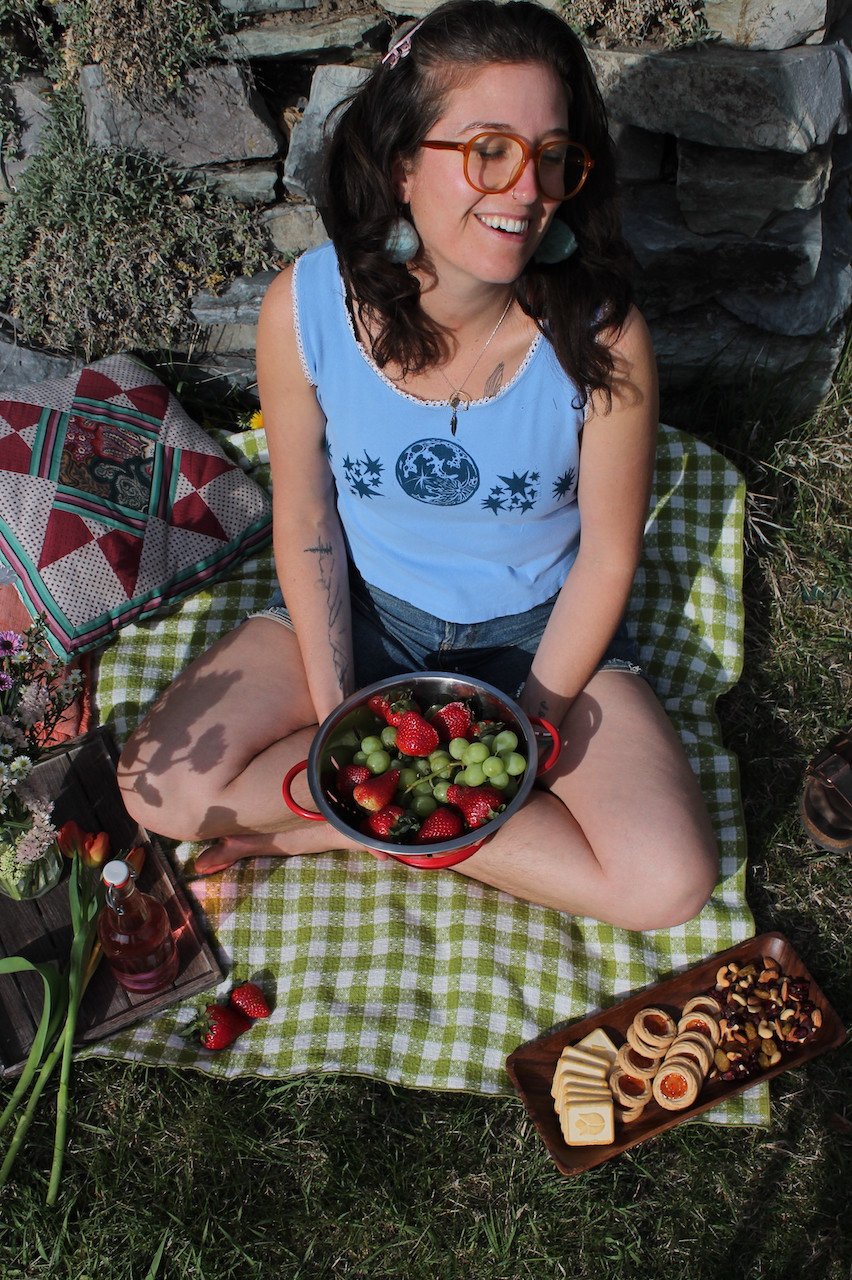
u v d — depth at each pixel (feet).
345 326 6.70
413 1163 7.38
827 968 8.19
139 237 10.25
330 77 9.84
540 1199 7.24
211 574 9.74
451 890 8.34
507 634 7.97
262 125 10.13
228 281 10.55
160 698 8.05
